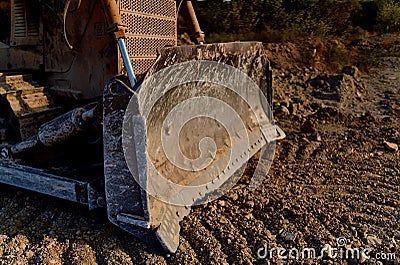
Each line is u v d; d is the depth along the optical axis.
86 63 3.83
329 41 12.24
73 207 3.56
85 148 3.84
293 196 3.83
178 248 2.92
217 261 2.79
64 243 3.05
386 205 3.68
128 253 2.89
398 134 5.86
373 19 15.96
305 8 13.49
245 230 3.20
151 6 4.01
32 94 3.97
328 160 4.95
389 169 4.62
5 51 4.38
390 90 9.30
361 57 11.80
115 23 3.28
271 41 11.94
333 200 3.76
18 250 2.99
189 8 4.66
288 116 6.96
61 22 3.90
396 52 12.94
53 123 3.35
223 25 12.46
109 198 2.84
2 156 3.71
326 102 8.30
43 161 3.81
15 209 3.62
